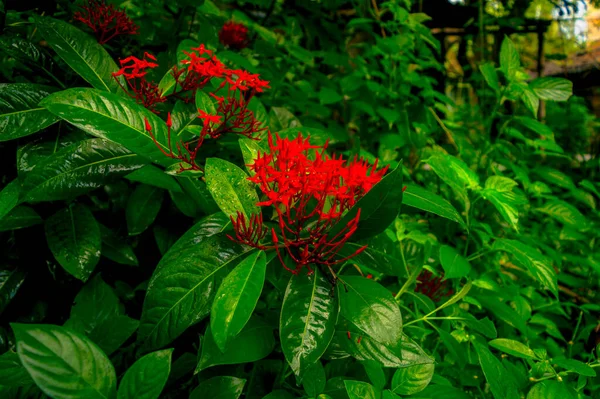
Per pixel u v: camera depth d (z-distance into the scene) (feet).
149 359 3.01
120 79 4.75
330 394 4.02
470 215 6.01
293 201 3.56
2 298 4.85
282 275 4.01
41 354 2.65
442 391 4.18
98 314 4.64
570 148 15.74
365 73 10.68
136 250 5.96
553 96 7.22
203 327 5.30
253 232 3.57
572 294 9.20
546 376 4.66
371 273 5.22
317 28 11.69
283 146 3.39
